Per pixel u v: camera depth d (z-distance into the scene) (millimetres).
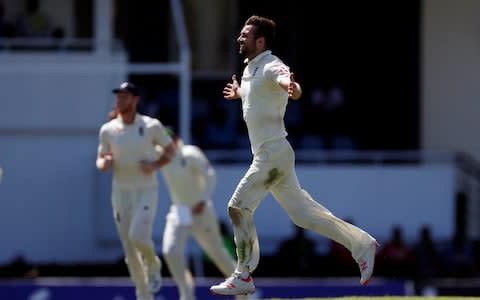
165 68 64812
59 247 67062
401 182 68062
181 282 46438
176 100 75562
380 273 61656
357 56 78875
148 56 77938
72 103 67562
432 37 77125
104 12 68500
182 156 45812
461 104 76875
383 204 68000
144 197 40219
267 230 67000
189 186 46188
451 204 68125
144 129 39938
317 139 76062
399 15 78062
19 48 68625
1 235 67062
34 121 67500
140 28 77688
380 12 78438
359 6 78875
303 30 79188
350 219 66938
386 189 68062
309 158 71750
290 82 29375
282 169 31156
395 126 77875
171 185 46188
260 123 30922
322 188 67938
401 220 68000
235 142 74438
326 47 79062
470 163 73875
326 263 62031
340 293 52750
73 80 67500
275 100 30766
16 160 67312
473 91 76812
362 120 78250
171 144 40406
